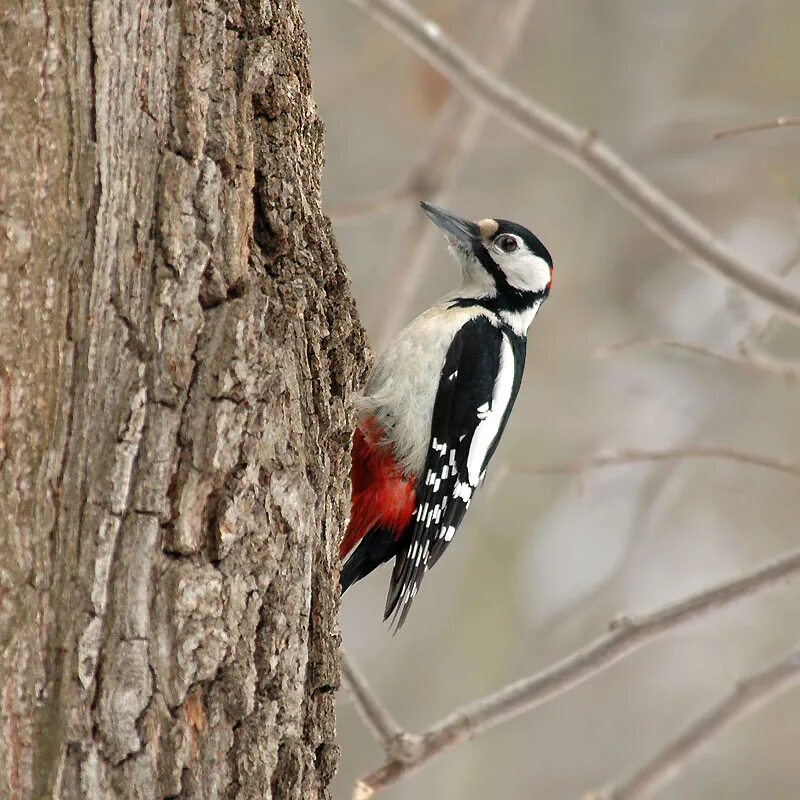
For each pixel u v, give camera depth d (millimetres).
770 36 20391
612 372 19547
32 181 5762
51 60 5797
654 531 17719
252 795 5910
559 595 18281
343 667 9359
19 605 5605
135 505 5754
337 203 19078
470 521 18500
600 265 20156
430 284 19219
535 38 20328
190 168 6051
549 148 11742
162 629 5730
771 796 19297
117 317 5832
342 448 7195
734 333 18125
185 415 5902
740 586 9602
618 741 19219
